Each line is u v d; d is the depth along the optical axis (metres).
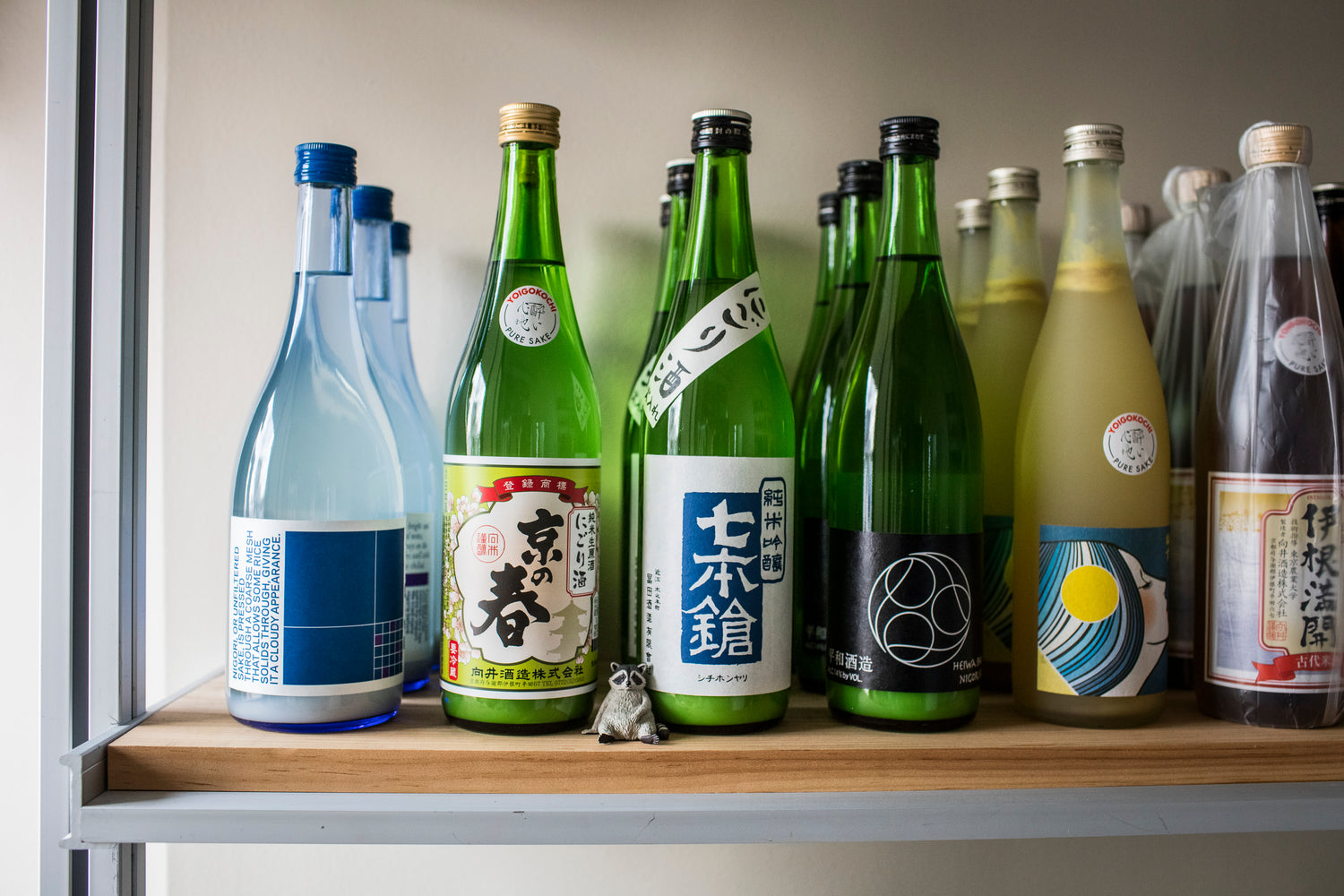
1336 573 0.52
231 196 0.69
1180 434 0.64
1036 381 0.55
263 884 0.70
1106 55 0.75
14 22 0.71
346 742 0.47
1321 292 0.54
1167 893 0.73
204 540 0.69
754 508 0.50
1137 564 0.52
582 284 0.72
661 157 0.72
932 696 0.50
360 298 0.65
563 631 0.49
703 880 0.72
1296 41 0.76
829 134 0.73
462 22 0.71
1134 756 0.49
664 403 0.52
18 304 0.72
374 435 0.56
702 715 0.49
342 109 0.70
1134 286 0.70
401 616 0.52
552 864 0.71
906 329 0.54
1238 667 0.53
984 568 0.62
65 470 0.50
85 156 0.50
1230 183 0.65
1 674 0.72
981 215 0.69
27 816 0.73
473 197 0.71
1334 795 0.48
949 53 0.74
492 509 0.49
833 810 0.45
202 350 0.69
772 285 0.73
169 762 0.46
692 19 0.72
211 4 0.69
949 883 0.73
